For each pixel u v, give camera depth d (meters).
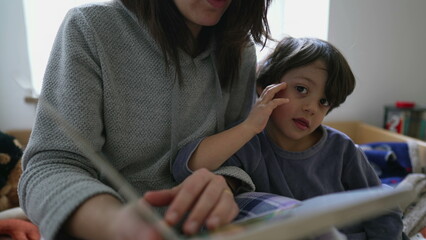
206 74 0.66
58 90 0.51
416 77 1.73
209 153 0.58
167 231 0.26
